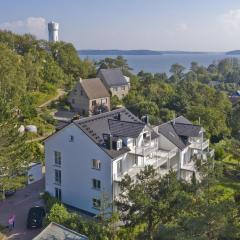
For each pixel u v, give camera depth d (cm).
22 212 4734
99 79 11094
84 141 4684
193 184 3794
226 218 2719
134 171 4834
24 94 9231
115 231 3825
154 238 3409
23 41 14462
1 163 4234
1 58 9531
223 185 5700
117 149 4662
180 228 2838
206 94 11169
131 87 12862
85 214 4844
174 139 5759
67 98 10788
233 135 8581
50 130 8425
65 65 14125
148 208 3428
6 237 4094
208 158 4550
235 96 14325
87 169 4738
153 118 8681
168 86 12462
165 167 5522
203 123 8250
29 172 5812
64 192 5031
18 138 4444
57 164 5047
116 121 5144
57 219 4009
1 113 4331
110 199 4550
